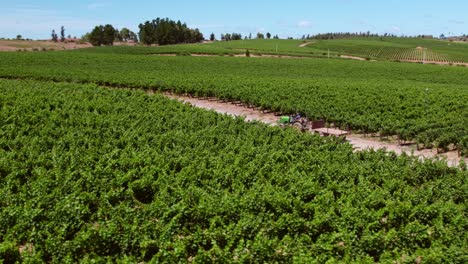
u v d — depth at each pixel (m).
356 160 20.42
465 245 12.61
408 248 13.17
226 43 176.00
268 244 12.00
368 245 12.81
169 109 31.50
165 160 19.59
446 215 14.52
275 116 38.09
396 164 19.80
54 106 30.67
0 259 11.76
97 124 26.20
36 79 55.38
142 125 26.08
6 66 68.81
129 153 20.52
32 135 23.80
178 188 15.94
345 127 32.00
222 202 14.56
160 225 13.44
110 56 93.56
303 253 11.73
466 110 36.19
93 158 19.72
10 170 18.06
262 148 21.45
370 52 154.12
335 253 12.69
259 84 49.50
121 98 35.38
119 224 13.45
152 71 68.19
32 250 12.26
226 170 17.78
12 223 13.58
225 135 24.25
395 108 36.28
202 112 30.53
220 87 45.59
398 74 78.12
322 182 17.94
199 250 11.67
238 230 13.03
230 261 11.61
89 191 16.47
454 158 25.83
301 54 124.00
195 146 22.17
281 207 14.84
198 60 91.12
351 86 49.62
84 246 12.41
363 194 16.02
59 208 13.79
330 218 13.84
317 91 45.12
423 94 43.59
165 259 11.66
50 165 18.89
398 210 14.38
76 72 59.19
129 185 16.62
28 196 15.35
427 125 29.02
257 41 194.38
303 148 22.44
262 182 17.45
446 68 89.69
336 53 136.50
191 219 14.48
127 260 11.31
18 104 29.73
